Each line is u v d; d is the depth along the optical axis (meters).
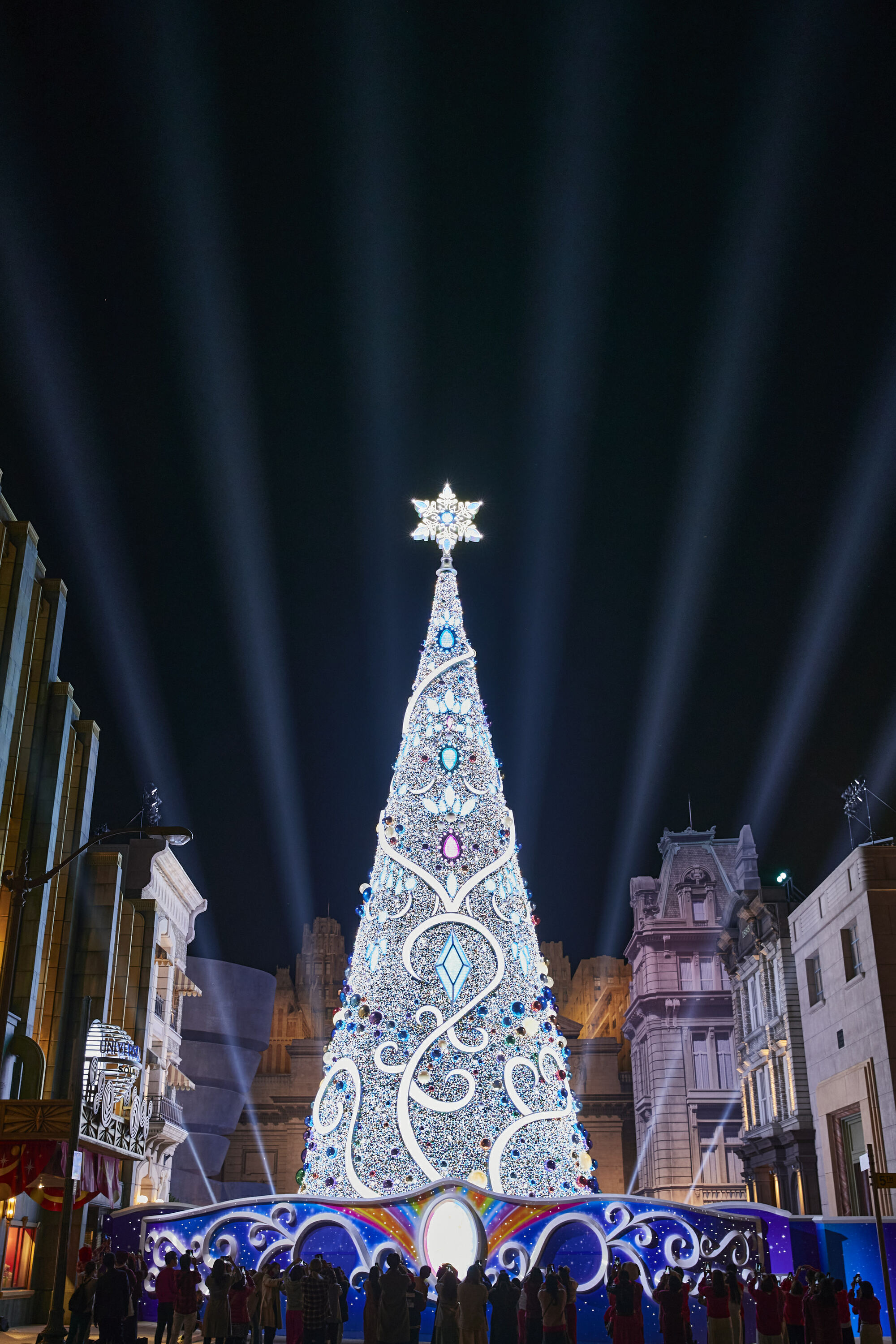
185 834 19.69
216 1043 70.50
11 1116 19.84
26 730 33.09
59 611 35.00
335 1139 25.38
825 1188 43.41
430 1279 23.77
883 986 38.03
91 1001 35.78
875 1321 21.16
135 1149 34.12
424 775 28.12
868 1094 38.16
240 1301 20.31
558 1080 25.92
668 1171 68.12
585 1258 24.84
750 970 55.62
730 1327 18.94
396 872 27.30
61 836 36.91
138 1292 21.61
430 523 32.06
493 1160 24.56
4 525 30.94
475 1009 25.59
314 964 87.88
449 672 29.59
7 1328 27.50
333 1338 20.45
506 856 27.45
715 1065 70.44
